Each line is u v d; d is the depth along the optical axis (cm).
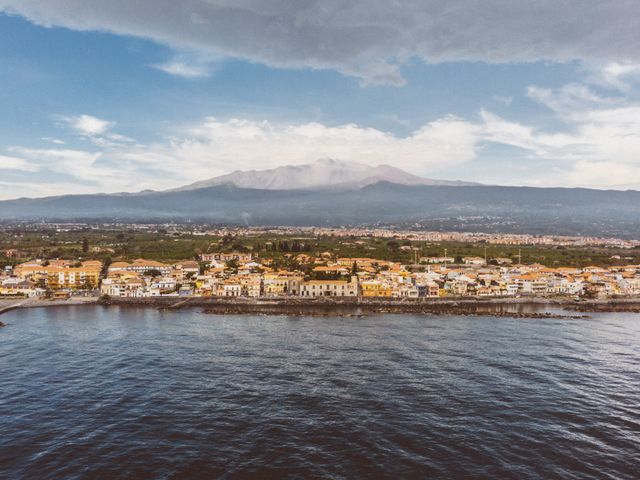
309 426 9775
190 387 11925
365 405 10788
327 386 11962
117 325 19838
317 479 7931
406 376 12712
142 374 12925
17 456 8675
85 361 14162
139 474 8112
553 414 10344
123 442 9162
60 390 11769
